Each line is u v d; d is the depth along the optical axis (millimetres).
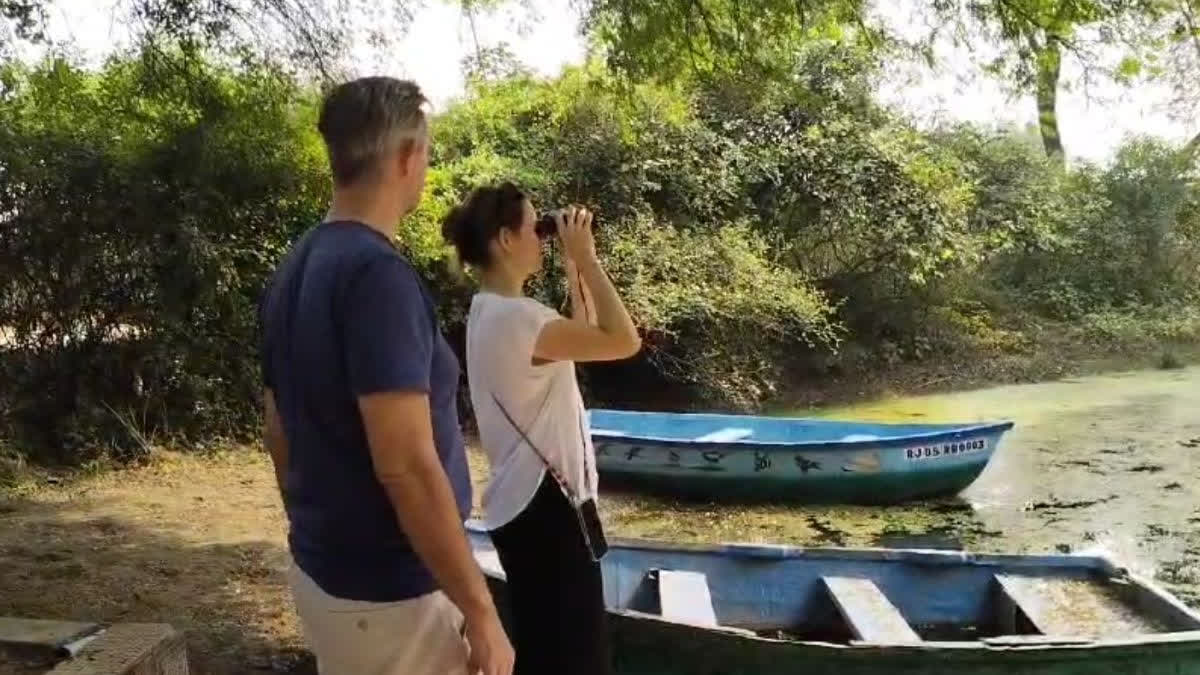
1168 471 8859
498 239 2850
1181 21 6156
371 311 1838
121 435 8836
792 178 13914
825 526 7562
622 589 5184
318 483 1930
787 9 6641
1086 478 8711
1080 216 17500
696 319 11820
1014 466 9195
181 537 6547
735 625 5168
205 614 5070
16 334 8695
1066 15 6078
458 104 12617
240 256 9453
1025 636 4367
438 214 10672
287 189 9422
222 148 8867
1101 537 7102
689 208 13094
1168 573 6336
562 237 2816
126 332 9055
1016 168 16625
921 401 12789
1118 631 4543
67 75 8391
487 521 2830
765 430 9445
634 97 7957
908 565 5199
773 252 13648
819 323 13188
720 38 6883
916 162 14266
